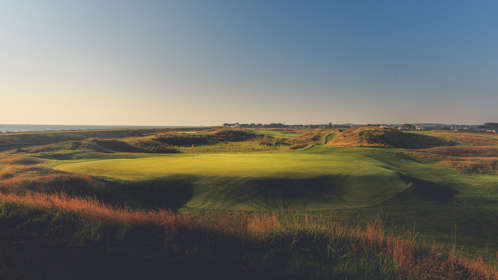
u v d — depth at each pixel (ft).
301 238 17.04
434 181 61.62
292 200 45.09
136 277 11.96
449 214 39.96
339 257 14.92
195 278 12.10
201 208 41.98
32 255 13.32
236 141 245.45
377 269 13.66
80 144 136.26
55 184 43.60
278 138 261.44
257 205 42.91
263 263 13.78
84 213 19.44
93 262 13.11
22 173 48.11
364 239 17.22
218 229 17.43
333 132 255.09
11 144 149.07
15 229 16.49
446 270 14.53
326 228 18.97
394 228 34.91
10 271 11.73
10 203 20.61
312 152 137.59
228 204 43.42
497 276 14.76
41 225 17.38
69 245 14.74
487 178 66.49
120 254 14.11
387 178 54.03
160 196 46.70
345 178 54.13
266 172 57.36
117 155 104.47
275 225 18.42
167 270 12.75
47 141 172.35
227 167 64.13
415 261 14.89
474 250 28.71
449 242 30.76
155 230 17.30
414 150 125.18
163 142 202.18
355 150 130.21
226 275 12.53
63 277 11.61
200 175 55.01
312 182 51.65
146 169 60.80
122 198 44.24
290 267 13.55
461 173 74.74
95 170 59.21
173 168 62.49
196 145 208.95
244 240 16.38
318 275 12.84
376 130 192.54
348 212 40.40
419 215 39.55
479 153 119.65
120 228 17.02
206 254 14.57
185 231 17.06
